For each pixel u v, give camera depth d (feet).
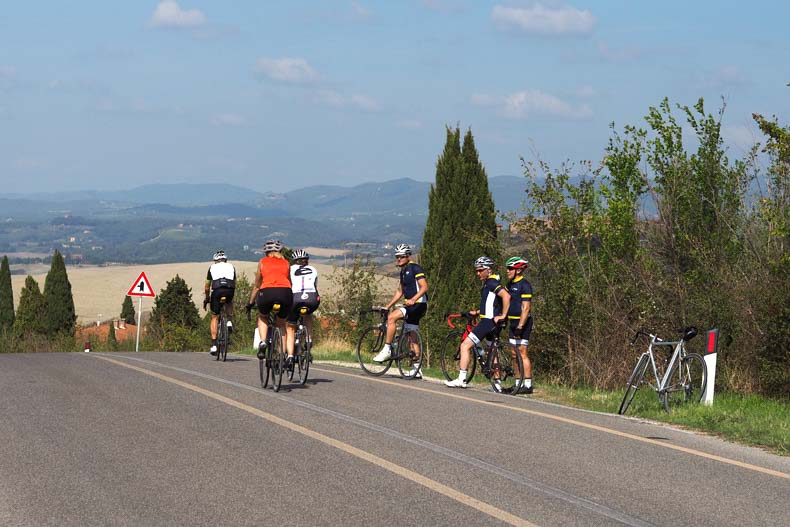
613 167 61.52
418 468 25.04
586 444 30.04
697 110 58.80
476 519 19.81
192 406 36.32
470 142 88.94
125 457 25.95
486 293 48.39
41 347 198.80
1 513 19.81
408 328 52.75
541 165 59.88
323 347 77.66
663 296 54.24
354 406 37.52
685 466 26.76
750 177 54.39
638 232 59.21
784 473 26.23
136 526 18.88
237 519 19.48
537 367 58.70
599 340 54.54
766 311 46.01
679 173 57.52
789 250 48.08
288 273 43.83
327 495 21.75
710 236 55.01
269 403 37.70
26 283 328.70
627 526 19.66
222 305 65.77
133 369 52.44
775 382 45.01
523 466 25.81
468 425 33.30
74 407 35.58
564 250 58.54
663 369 42.09
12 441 28.19
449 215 86.99
